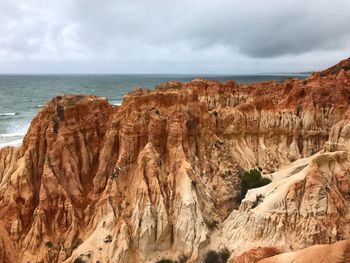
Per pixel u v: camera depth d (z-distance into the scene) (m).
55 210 38.03
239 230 36.81
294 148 62.00
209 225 38.72
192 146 45.47
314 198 35.00
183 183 39.03
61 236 37.00
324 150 57.22
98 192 40.81
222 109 61.47
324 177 36.38
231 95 79.69
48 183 38.59
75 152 42.62
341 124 57.88
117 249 34.97
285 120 63.16
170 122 43.84
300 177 36.62
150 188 38.44
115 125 43.62
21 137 91.12
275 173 49.25
